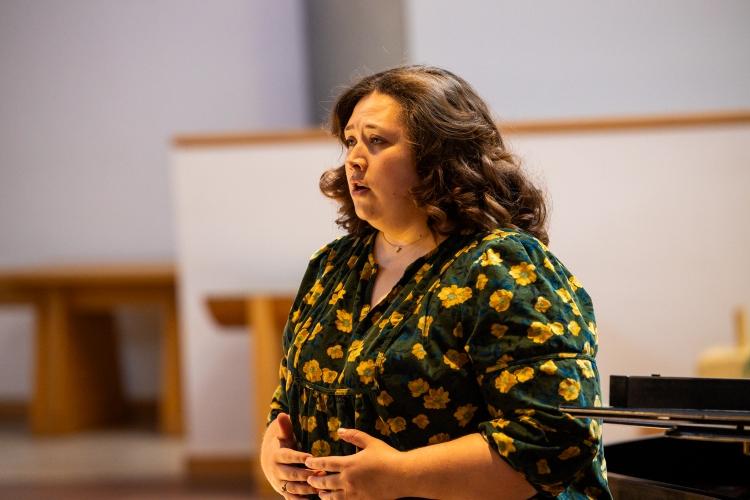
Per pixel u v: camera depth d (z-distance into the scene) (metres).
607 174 13.17
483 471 3.92
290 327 4.96
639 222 13.13
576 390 3.93
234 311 12.85
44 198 20.36
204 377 13.98
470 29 18.14
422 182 4.30
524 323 3.99
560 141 13.17
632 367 13.10
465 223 4.34
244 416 13.98
